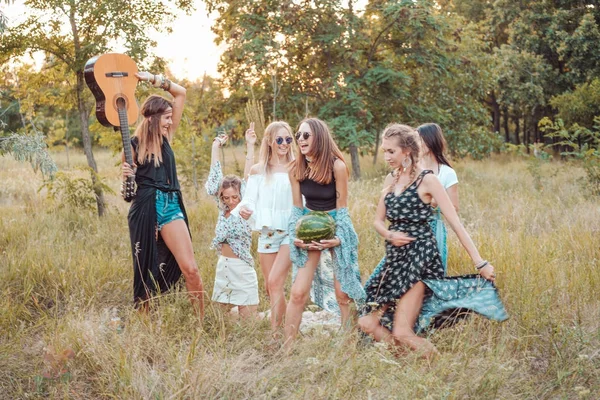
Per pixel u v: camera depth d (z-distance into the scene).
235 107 19.19
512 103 27.20
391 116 19.08
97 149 35.19
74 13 10.77
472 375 4.21
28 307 6.10
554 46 25.88
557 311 5.36
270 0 17.27
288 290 7.05
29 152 9.39
